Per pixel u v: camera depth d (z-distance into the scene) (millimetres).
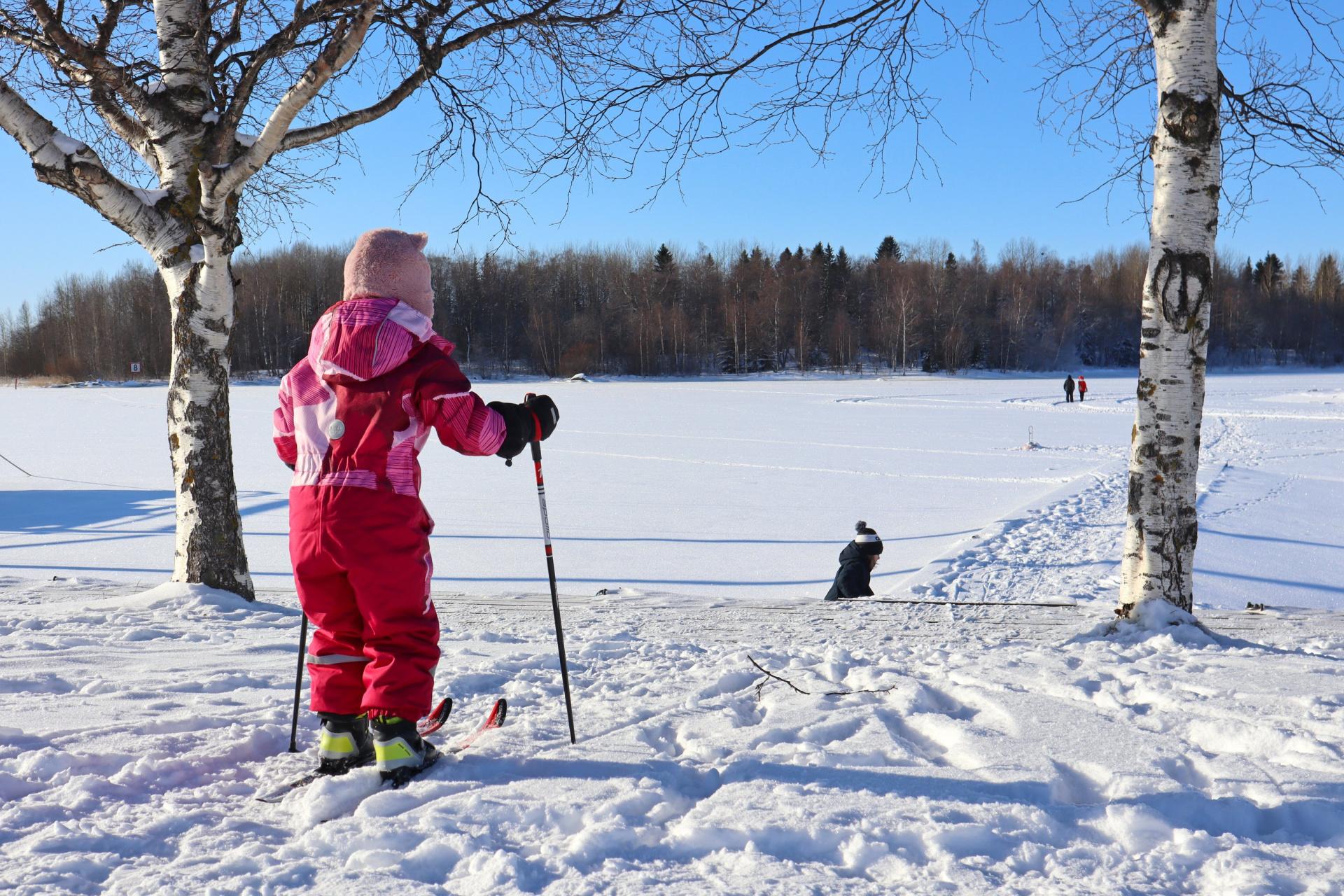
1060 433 27641
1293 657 3994
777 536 13141
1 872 1867
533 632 5266
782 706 3135
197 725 2961
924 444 25062
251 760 2721
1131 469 5090
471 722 3061
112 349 80750
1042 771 2410
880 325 85250
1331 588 9578
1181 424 4922
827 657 3984
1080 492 16031
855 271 94938
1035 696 3164
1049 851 1957
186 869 1899
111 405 44094
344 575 2492
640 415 35281
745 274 88625
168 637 4762
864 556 7766
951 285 84438
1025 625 5539
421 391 2461
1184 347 4902
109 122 6117
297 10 5719
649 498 16484
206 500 6121
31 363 88250
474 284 76750
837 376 77125
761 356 84250
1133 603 5023
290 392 2578
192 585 6012
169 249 5941
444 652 4441
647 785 2316
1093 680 3422
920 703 3131
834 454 22844
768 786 2305
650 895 1769
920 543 12570
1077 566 10656
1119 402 40781
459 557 11680
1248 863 1860
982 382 64625
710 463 21375
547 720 2992
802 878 1833
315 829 2084
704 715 3062
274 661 4125
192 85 5957
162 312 80250
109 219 5816
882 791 2275
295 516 2508
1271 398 41188
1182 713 2969
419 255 2689
